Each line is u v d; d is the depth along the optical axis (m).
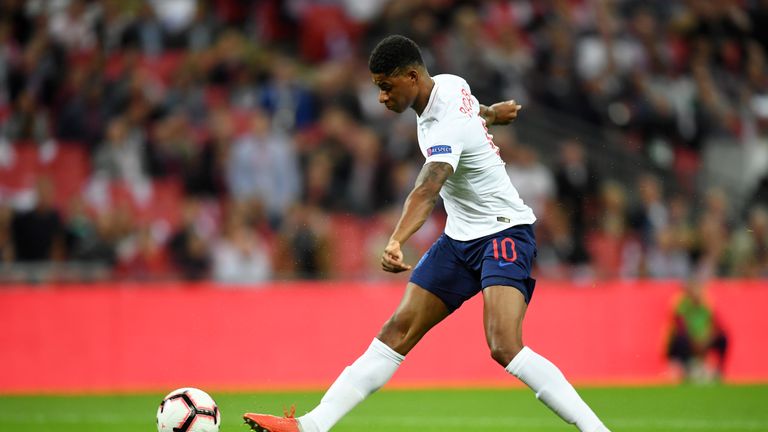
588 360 38.16
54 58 52.72
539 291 38.47
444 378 37.25
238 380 37.44
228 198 47.78
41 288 37.62
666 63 55.25
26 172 49.50
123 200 47.31
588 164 48.91
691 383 37.22
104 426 27.00
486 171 17.89
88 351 37.19
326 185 47.53
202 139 49.19
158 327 37.59
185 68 52.09
